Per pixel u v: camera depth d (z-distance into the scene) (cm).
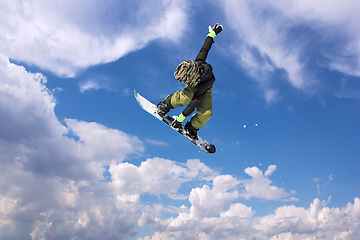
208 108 485
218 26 448
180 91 471
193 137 530
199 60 438
